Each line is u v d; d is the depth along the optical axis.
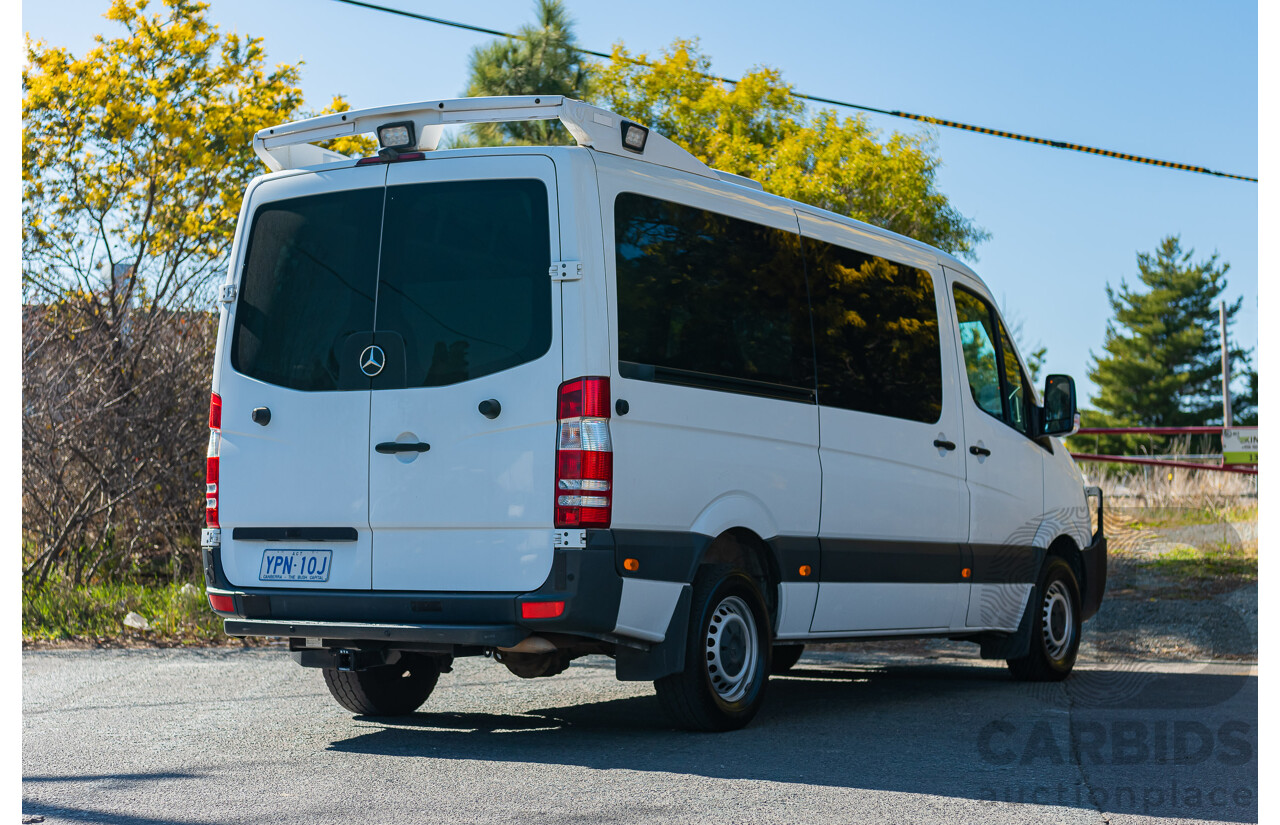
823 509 6.99
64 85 13.42
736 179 6.95
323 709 7.22
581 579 5.57
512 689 8.16
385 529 5.91
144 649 9.64
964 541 8.14
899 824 4.62
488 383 5.77
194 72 14.58
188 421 12.01
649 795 5.02
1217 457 19.91
